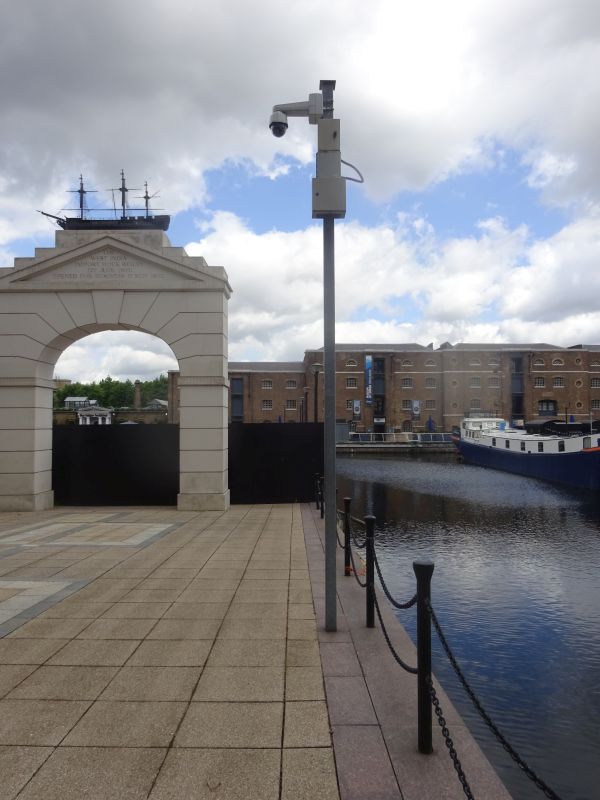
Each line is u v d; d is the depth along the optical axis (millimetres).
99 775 3504
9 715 4270
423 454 60406
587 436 31656
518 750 6117
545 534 18328
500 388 72312
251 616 6613
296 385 73812
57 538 11719
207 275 16391
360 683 4840
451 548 16203
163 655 5426
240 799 3279
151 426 17953
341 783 3441
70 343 17422
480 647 9031
